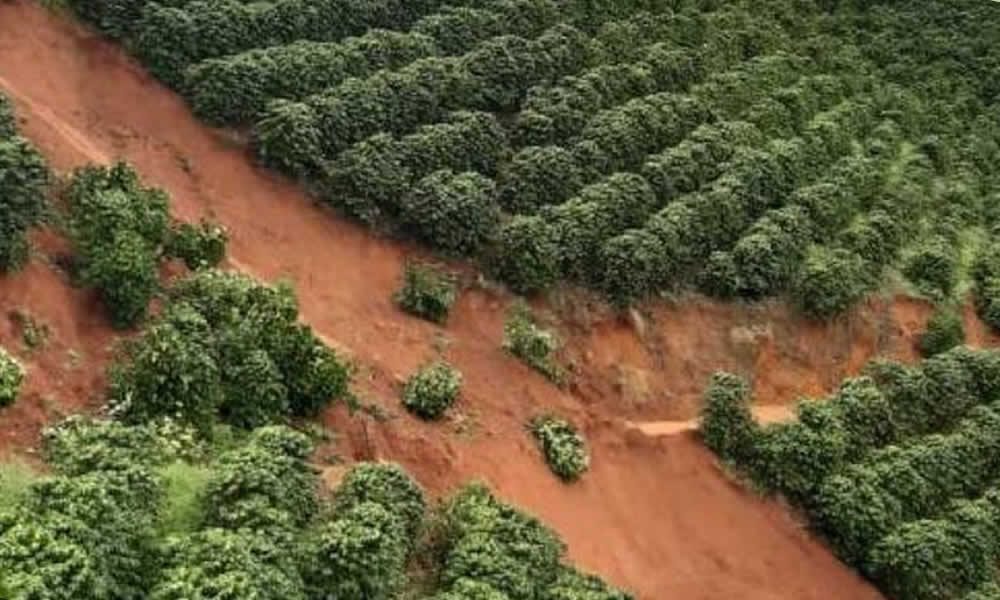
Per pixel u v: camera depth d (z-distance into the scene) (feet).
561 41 98.68
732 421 76.38
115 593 41.81
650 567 66.90
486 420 67.97
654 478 72.69
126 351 56.95
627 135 91.35
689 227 86.33
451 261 77.66
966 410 87.76
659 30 111.24
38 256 58.03
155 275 59.36
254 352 57.41
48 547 40.37
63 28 78.33
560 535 63.77
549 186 83.76
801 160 101.19
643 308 81.87
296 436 52.95
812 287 89.30
